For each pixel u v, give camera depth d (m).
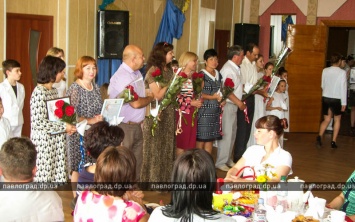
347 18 10.47
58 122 4.36
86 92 4.70
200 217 2.12
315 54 10.54
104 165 2.41
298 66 10.53
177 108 5.58
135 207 2.42
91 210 2.42
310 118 10.61
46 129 4.38
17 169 2.51
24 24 6.87
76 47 7.24
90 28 7.46
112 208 2.40
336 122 8.95
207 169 2.13
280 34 11.38
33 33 6.98
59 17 7.09
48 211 2.61
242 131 7.16
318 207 2.99
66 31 7.05
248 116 7.17
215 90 6.39
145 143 5.48
